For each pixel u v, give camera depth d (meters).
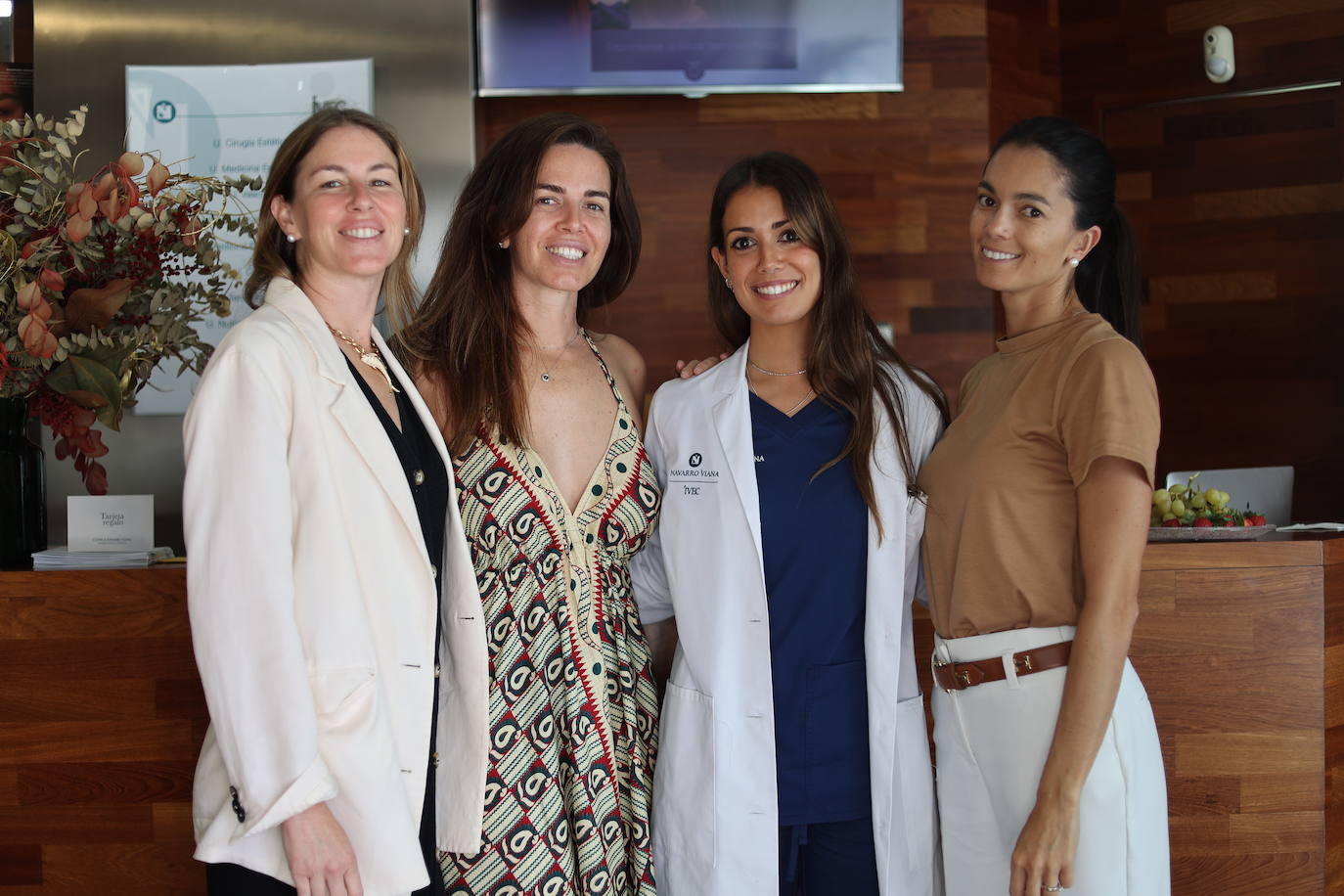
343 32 4.13
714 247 2.26
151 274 2.34
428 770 1.80
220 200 3.93
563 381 2.10
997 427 1.93
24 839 2.24
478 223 2.09
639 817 1.98
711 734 2.01
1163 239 4.88
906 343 4.73
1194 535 2.49
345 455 1.67
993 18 4.79
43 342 2.14
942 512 2.01
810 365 2.14
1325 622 2.36
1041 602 1.87
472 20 4.32
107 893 2.24
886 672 2.01
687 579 2.09
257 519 1.54
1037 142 1.97
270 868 1.57
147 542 2.37
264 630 1.52
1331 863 2.38
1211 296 4.78
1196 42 4.77
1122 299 2.09
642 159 4.64
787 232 2.11
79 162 4.09
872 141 4.70
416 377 2.06
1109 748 1.83
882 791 1.99
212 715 1.53
